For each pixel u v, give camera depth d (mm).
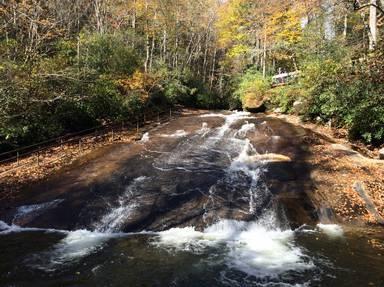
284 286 6391
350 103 15031
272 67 32281
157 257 7422
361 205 9922
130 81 19734
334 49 19484
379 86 13742
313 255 7574
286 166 12172
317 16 23250
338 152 13414
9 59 13844
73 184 11039
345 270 6918
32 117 13648
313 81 17484
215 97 33094
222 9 35688
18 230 8797
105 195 10367
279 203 9852
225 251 7766
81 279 6484
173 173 11727
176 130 17312
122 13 27797
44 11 20531
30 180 11398
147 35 28344
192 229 8930
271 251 7785
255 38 33281
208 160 12992
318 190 10695
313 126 17781
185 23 33281
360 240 8336
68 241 8188
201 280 6551
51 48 19062
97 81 16906
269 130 16172
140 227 8953
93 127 16766
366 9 19859
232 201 9969
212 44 37969
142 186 10852
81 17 28391
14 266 6918
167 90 25016
